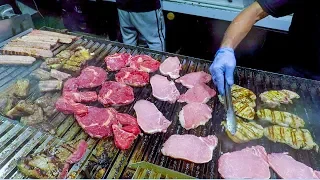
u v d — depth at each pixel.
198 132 2.15
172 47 5.16
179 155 1.93
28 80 2.46
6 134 2.05
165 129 2.14
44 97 2.33
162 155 1.97
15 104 2.28
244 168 1.86
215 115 2.30
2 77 2.61
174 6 4.34
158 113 2.25
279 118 2.21
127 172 1.83
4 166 1.84
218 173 1.87
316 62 2.79
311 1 2.48
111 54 2.97
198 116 2.21
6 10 3.14
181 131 2.16
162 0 4.32
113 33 5.30
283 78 2.66
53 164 1.82
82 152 1.92
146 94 2.50
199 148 1.98
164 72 2.70
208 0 4.21
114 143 2.04
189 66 2.81
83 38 3.19
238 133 2.07
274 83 2.62
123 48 3.07
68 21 5.29
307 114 2.33
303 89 2.56
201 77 2.62
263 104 2.42
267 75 2.70
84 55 2.88
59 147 1.92
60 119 2.21
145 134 2.12
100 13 5.07
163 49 4.25
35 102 2.27
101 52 2.99
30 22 3.33
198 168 1.90
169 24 4.84
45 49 2.90
